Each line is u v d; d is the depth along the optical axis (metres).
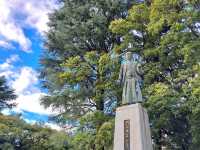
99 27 24.95
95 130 22.03
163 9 19.52
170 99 19.19
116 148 14.94
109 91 22.16
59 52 26.59
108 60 21.69
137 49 22.19
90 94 23.94
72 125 24.70
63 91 24.06
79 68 23.14
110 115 22.70
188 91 18.69
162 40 20.52
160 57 21.27
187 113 20.44
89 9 25.67
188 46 18.42
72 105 24.66
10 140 28.02
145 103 19.73
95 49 26.28
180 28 18.88
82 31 25.03
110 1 25.14
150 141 15.02
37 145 28.08
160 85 19.56
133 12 21.84
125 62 16.22
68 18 26.30
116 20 22.20
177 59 21.42
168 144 22.44
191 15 18.80
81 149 22.89
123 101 15.70
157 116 20.70
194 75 19.47
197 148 20.16
